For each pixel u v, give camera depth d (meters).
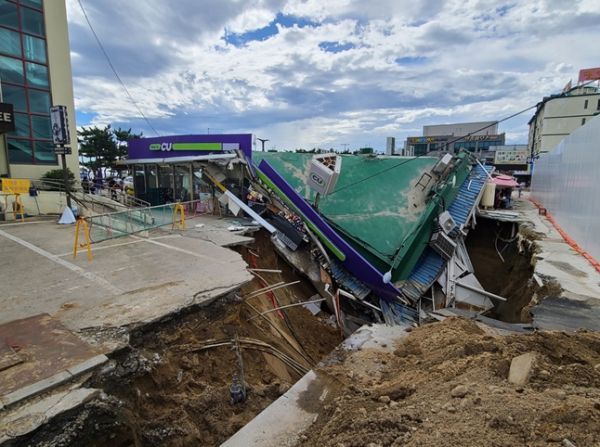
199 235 10.61
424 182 14.08
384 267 12.34
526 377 3.45
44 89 17.34
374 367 4.72
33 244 9.45
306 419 3.60
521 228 13.22
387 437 2.87
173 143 16.19
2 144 15.97
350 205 14.21
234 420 4.29
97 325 4.73
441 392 3.53
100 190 20.73
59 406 3.25
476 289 11.74
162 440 3.95
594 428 2.50
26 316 5.00
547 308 6.20
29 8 16.59
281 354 6.59
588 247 9.31
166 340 5.04
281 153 16.81
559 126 49.12
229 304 6.15
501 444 2.49
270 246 12.30
